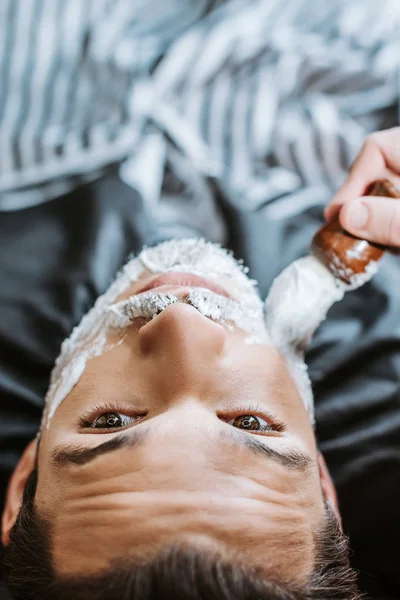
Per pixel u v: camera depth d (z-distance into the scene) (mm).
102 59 1272
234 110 1270
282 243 1148
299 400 770
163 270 812
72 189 1216
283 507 640
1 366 1065
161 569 559
